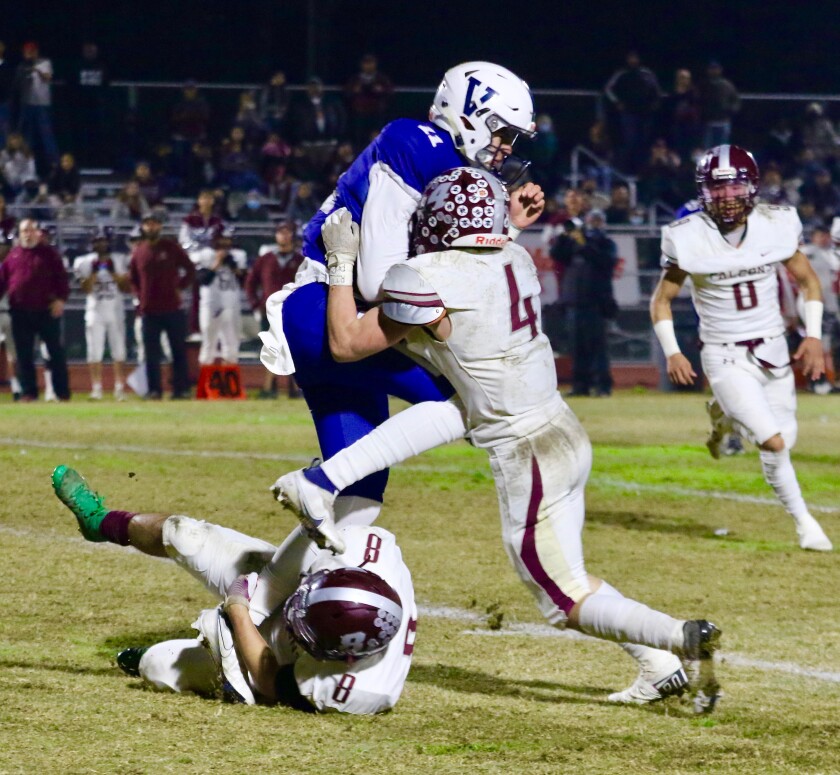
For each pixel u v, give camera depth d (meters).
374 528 7.30
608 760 6.31
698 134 40.75
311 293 7.95
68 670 7.89
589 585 7.23
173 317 31.67
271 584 7.38
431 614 9.88
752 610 10.16
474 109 7.82
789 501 12.98
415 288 6.79
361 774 5.96
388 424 7.03
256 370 34.59
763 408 12.98
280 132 39.72
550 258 35.06
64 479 8.00
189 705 7.15
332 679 7.00
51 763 5.97
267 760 6.13
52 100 39.97
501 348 6.89
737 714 7.28
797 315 33.47
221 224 32.69
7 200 36.38
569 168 42.16
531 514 7.04
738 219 13.04
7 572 10.88
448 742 6.56
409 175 7.52
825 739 6.76
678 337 35.75
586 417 27.22
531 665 8.42
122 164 40.16
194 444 20.95
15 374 31.28
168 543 7.79
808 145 42.22
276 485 6.92
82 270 31.88
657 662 7.37
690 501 16.06
